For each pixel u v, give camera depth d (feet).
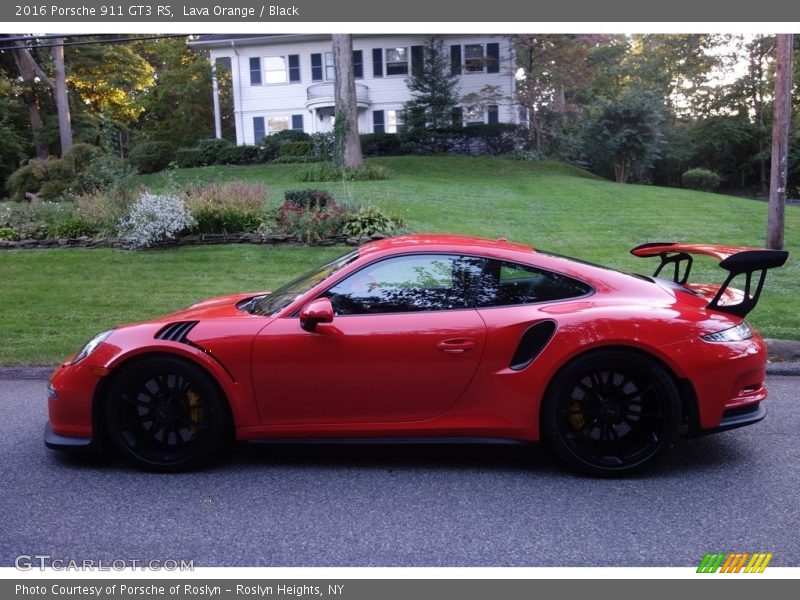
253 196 45.80
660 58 150.51
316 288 13.35
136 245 41.45
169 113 156.56
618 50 156.04
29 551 10.32
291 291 14.20
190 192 46.78
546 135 114.42
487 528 11.01
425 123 113.60
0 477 13.24
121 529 11.02
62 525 11.15
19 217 45.98
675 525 11.07
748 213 58.23
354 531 10.93
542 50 111.04
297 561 10.01
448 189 70.49
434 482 12.96
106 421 13.23
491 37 115.75
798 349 22.20
